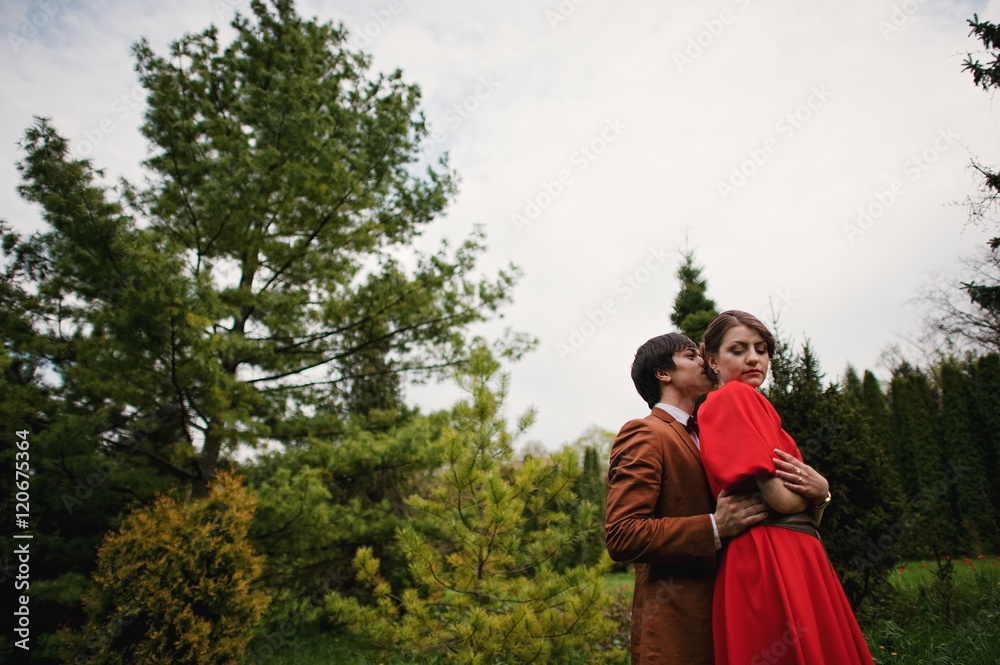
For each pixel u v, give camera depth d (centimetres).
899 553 492
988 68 648
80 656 473
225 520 532
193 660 488
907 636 442
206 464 721
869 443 505
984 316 1357
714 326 195
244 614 519
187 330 567
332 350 818
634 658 168
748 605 145
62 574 601
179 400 645
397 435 747
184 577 502
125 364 598
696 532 153
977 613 468
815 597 147
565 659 423
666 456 174
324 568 802
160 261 547
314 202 767
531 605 404
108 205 612
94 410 634
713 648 151
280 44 863
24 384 632
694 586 160
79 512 635
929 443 1373
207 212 690
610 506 171
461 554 443
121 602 482
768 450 155
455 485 420
